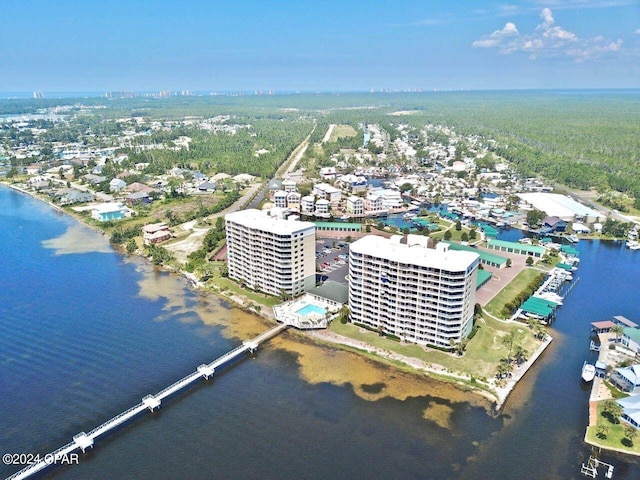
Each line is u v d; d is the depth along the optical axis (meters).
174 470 165.25
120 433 183.12
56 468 166.38
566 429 185.25
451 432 183.38
